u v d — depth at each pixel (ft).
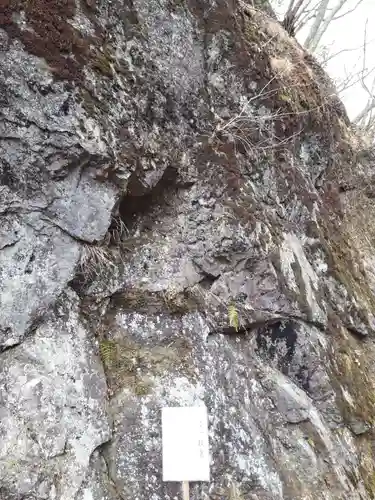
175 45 9.42
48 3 7.18
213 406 7.73
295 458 8.18
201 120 9.49
